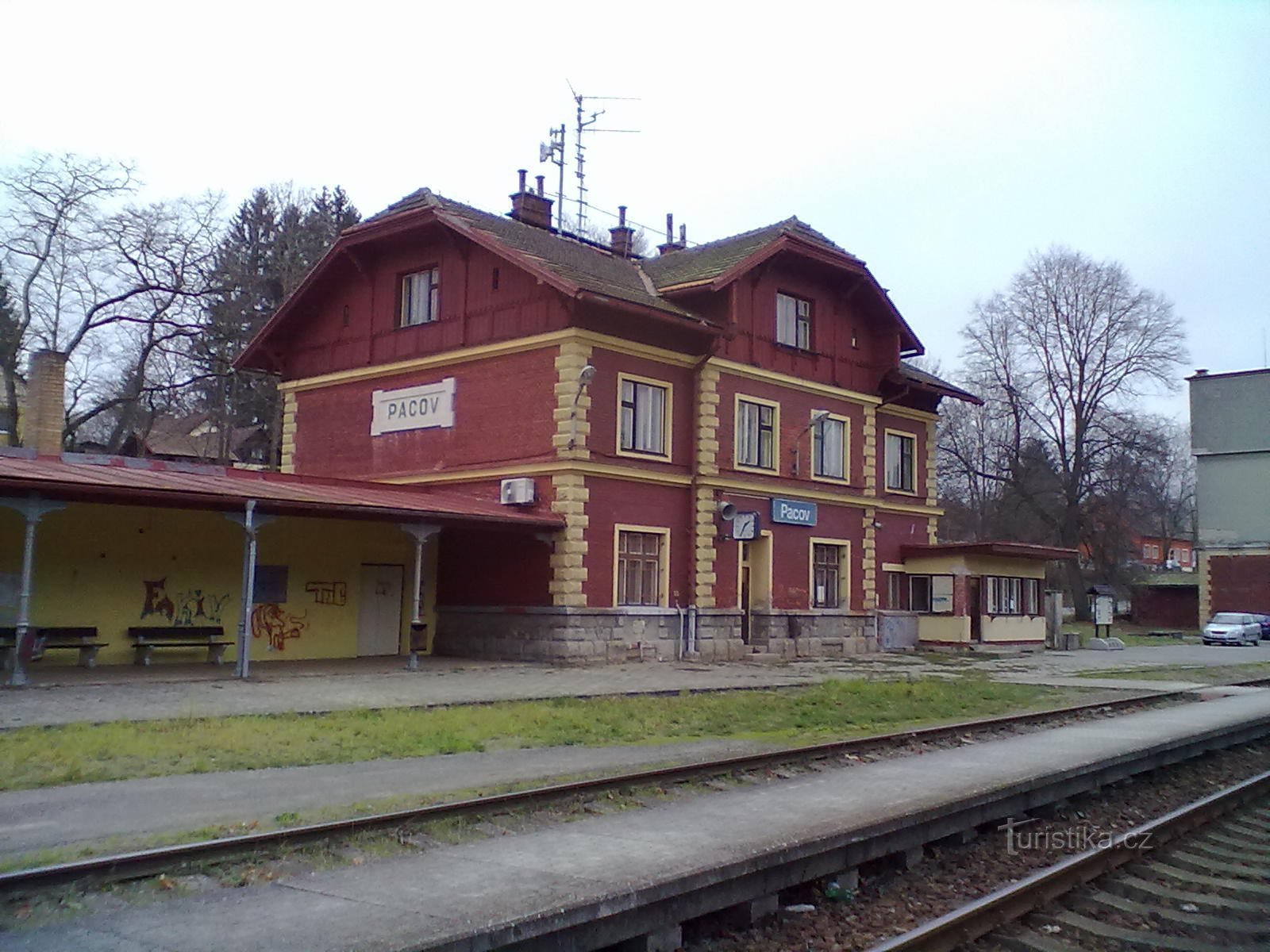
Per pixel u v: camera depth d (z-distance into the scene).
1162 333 52.09
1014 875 8.30
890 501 34.88
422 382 27.67
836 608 31.34
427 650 26.39
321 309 30.55
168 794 9.31
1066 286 53.69
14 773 10.04
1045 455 55.56
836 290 31.98
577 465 24.23
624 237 33.59
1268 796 11.84
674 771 10.42
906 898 7.65
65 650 20.41
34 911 6.10
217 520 22.77
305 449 30.41
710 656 26.83
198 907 6.21
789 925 7.01
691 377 27.55
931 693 19.94
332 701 16.19
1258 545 55.62
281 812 8.59
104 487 17.25
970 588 36.00
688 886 6.57
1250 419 56.66
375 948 5.30
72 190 38.00
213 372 44.06
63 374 25.20
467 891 6.50
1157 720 16.47
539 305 25.28
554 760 11.59
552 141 34.19
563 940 5.91
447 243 27.44
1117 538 56.50
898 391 34.00
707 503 27.11
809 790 10.04
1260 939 7.00
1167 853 9.02
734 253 29.00
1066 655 34.97
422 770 10.76
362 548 25.45
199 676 19.22
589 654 24.28
